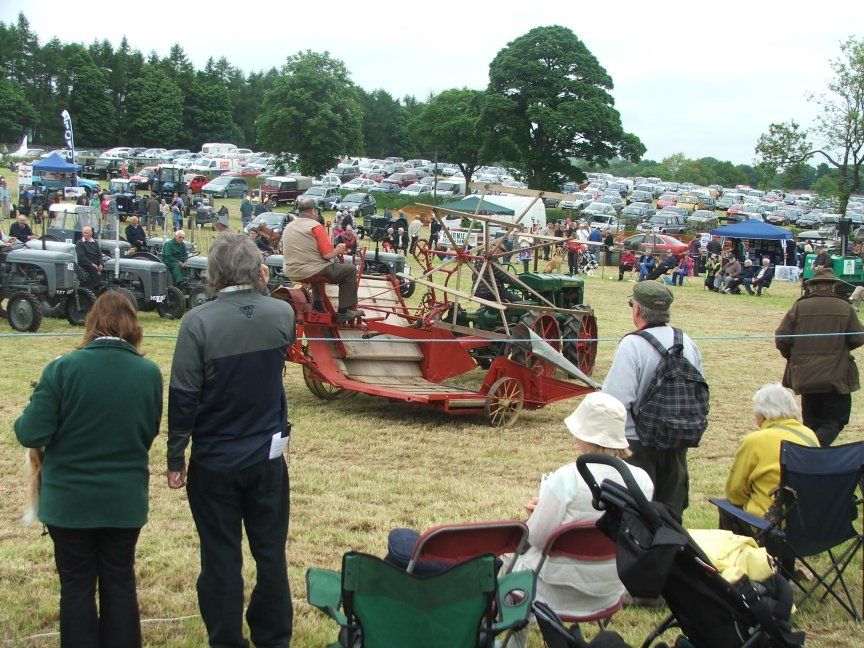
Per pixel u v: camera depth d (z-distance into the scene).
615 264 35.47
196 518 4.00
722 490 7.69
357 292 10.40
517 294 14.16
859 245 32.81
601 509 3.52
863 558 5.75
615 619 4.91
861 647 4.69
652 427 5.13
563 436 9.84
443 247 22.89
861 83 40.84
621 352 5.21
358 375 10.26
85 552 3.78
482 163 66.19
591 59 63.56
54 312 15.33
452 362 10.79
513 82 62.84
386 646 3.20
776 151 42.53
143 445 3.84
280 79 63.38
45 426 3.65
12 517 6.13
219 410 3.94
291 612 4.20
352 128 63.34
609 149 63.69
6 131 91.00
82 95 94.06
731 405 11.77
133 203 36.94
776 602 3.50
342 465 8.09
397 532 3.98
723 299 26.38
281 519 4.15
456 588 3.18
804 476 4.85
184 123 102.00
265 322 3.99
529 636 4.57
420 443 9.16
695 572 3.46
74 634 3.74
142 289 15.72
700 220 53.41
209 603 3.95
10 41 100.31
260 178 60.19
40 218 32.91
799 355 7.77
